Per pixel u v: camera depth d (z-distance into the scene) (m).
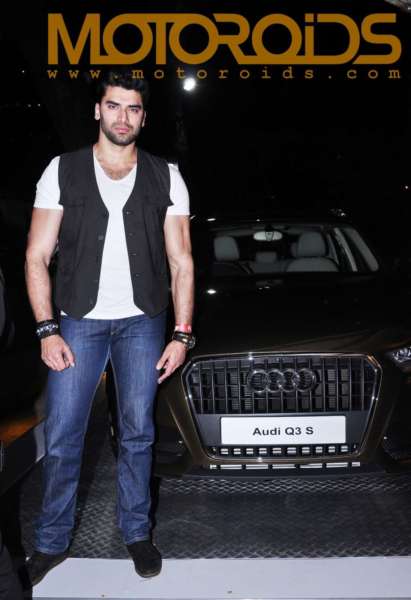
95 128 8.98
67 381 2.56
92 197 2.50
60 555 2.68
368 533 2.97
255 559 2.79
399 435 3.12
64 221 2.52
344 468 3.11
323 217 4.90
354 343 3.15
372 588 2.55
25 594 2.54
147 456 2.71
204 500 3.36
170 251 2.67
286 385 3.11
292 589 2.56
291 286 4.16
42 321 2.52
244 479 3.11
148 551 2.69
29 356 6.83
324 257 4.67
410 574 2.64
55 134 18.84
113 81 2.46
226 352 3.13
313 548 2.86
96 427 4.44
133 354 2.60
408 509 3.19
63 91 8.69
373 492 3.38
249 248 4.82
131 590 2.58
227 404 3.14
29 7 8.24
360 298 3.85
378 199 22.14
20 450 4.04
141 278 2.57
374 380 3.11
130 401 2.65
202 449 3.13
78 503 3.35
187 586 2.60
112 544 2.94
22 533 3.05
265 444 3.12
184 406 3.13
